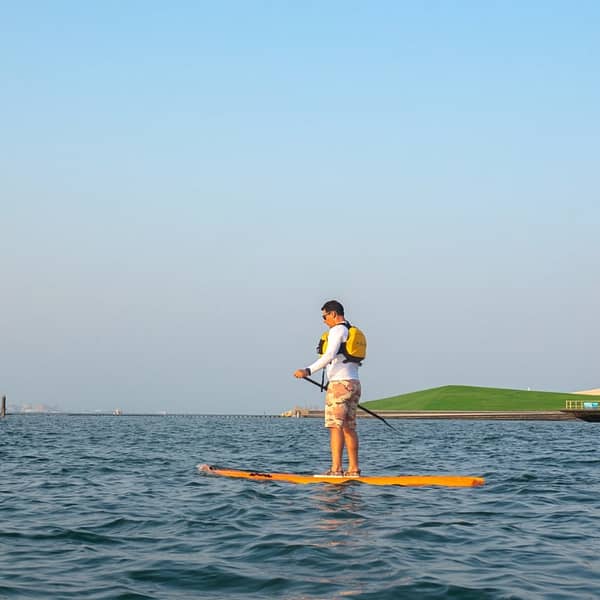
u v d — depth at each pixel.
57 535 7.09
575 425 60.47
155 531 7.30
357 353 10.56
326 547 6.33
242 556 6.07
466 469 13.82
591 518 8.04
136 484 11.28
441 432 39.53
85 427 46.88
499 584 5.18
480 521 7.76
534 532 7.20
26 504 9.18
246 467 14.29
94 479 12.11
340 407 10.62
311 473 12.91
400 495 9.55
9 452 19.11
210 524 7.60
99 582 5.28
